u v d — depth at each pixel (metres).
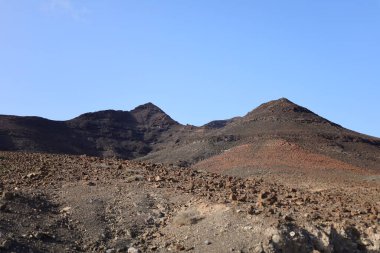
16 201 15.22
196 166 61.56
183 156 81.25
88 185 18.03
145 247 13.77
